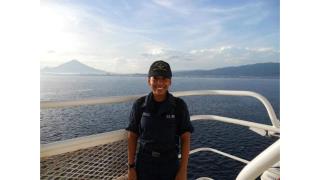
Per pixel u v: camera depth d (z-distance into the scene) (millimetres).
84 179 1781
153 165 1939
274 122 2254
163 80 1889
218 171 23312
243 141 36312
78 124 52844
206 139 33938
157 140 1915
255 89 140250
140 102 2002
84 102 1736
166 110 1914
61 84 171500
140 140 1979
